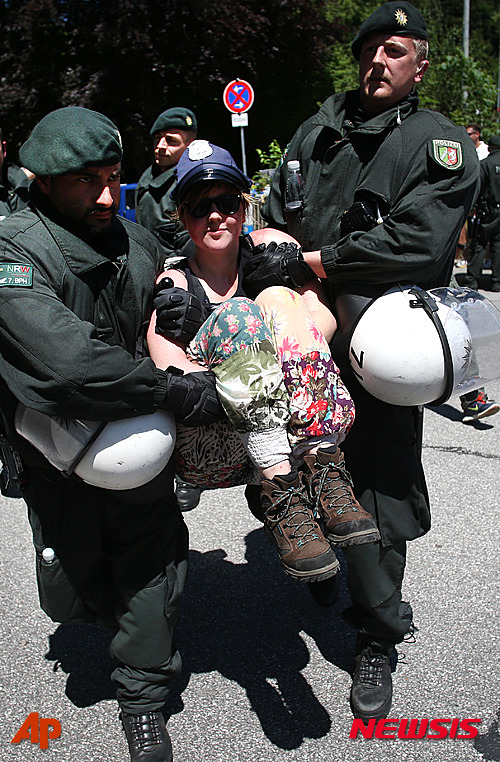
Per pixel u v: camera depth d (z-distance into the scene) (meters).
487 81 14.72
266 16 18.03
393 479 2.35
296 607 3.12
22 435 2.11
